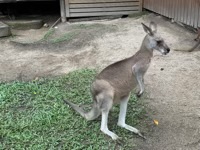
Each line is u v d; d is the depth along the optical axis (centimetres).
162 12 362
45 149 152
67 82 222
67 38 314
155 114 181
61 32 348
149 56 151
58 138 160
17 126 170
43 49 296
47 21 421
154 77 226
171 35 310
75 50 289
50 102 195
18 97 202
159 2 365
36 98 201
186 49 272
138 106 189
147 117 178
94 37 314
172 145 155
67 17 400
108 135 160
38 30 382
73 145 155
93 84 152
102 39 308
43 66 257
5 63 266
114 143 156
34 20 403
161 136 162
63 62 263
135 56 152
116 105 188
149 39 150
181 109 186
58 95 203
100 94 148
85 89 210
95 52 279
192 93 203
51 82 222
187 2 314
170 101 195
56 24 390
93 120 175
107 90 147
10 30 350
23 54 286
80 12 398
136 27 342
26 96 204
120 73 149
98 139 159
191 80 219
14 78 237
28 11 463
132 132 164
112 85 148
